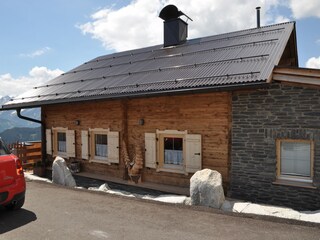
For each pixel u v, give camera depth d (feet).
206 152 24.89
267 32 30.42
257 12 35.94
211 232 14.82
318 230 14.92
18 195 17.69
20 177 18.01
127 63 37.45
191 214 17.67
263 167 21.54
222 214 17.63
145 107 28.84
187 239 13.98
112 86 29.60
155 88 24.89
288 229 15.11
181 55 32.81
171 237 14.24
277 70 20.47
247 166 22.24
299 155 20.98
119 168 31.12
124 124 29.96
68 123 36.29
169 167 27.37
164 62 32.40
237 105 22.67
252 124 21.97
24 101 37.50
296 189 20.30
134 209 18.81
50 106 38.70
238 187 22.63
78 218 17.13
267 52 24.41
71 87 35.50
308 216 17.28
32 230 15.38
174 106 26.78
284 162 21.56
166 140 27.86
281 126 20.79
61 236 14.55
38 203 20.31
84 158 34.01
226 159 23.79
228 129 23.29
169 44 39.81
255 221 16.35
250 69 21.88
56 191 23.79
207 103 24.85
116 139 30.76
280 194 20.88
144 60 36.11
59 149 38.45
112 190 28.30
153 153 27.84
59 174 27.58
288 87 20.49
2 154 17.74
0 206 18.19
